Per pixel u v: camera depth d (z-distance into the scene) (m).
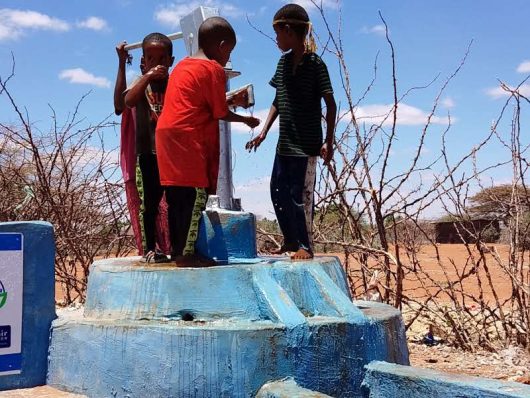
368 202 8.25
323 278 4.84
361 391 4.51
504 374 6.80
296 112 5.20
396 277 8.50
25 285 5.13
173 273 4.65
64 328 4.95
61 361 4.97
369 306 5.48
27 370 5.07
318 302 4.75
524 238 8.15
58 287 12.88
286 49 5.22
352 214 8.45
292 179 5.21
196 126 4.84
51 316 5.20
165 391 4.29
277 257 5.90
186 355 4.28
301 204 5.20
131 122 5.71
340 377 4.43
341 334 4.47
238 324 4.41
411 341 8.49
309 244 5.28
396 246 8.17
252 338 4.25
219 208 5.84
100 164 9.47
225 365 4.23
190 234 4.87
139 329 4.43
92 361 4.64
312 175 5.26
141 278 4.72
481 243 8.41
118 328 4.51
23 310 5.10
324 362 4.39
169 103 4.87
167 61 5.33
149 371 4.34
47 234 5.25
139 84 5.10
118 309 4.76
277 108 5.39
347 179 8.30
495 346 8.10
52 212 9.20
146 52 5.30
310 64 5.17
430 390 4.09
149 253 5.14
